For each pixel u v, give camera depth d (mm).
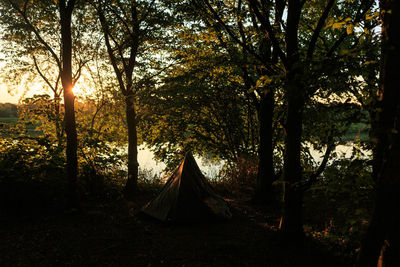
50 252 4691
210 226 6402
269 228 6273
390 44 2570
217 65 8094
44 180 6844
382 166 2611
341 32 7230
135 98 8953
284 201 5207
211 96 10922
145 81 9203
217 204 6992
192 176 7203
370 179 3334
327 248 4910
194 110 11750
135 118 10203
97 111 10289
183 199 6734
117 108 10320
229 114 11312
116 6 8984
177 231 6066
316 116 4461
